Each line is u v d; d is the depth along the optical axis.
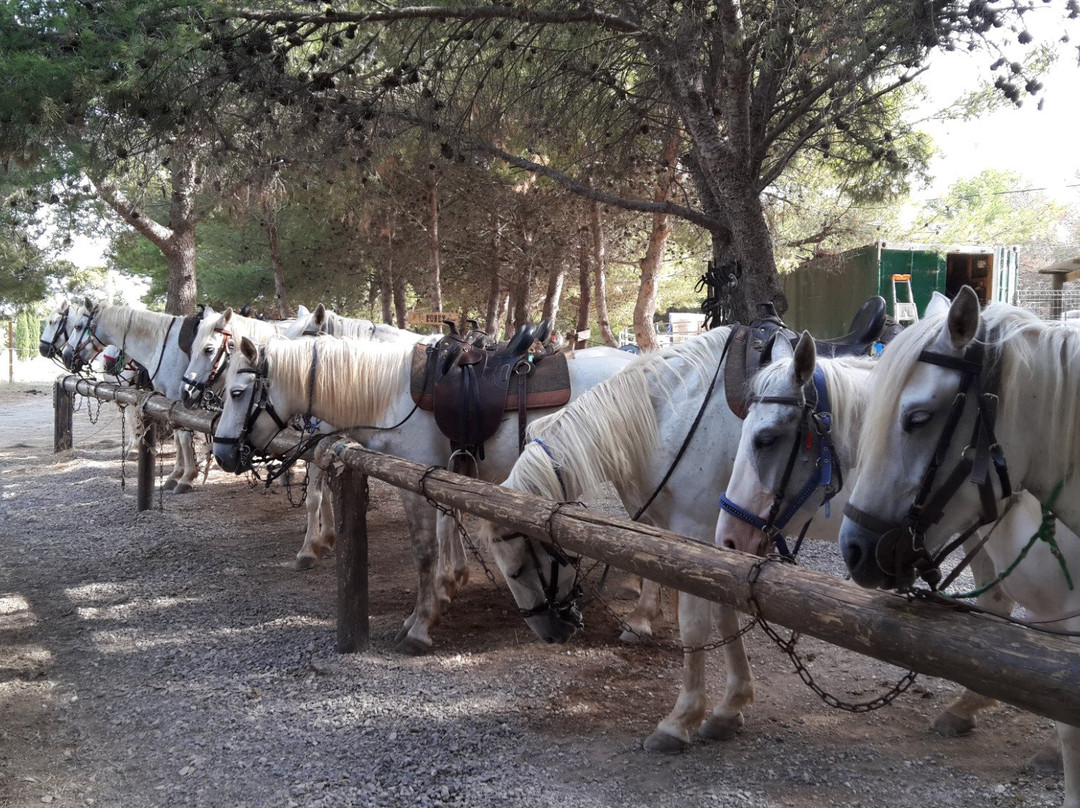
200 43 4.79
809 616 1.83
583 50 6.38
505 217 13.20
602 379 4.16
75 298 15.05
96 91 4.71
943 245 8.96
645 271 9.88
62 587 5.30
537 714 3.32
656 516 3.20
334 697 3.54
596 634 4.26
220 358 6.04
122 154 5.15
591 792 2.72
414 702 3.46
